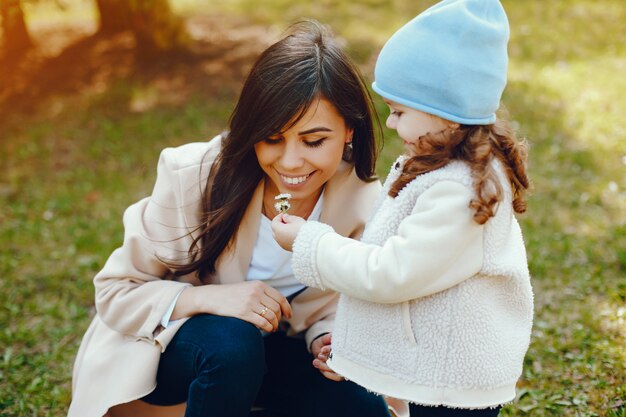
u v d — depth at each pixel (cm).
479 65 175
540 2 911
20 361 308
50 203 473
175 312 216
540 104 608
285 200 200
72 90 664
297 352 238
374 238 188
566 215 429
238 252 225
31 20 852
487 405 187
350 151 226
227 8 911
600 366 282
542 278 359
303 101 189
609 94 621
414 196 182
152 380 212
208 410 202
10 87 672
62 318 346
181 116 604
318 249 186
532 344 302
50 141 571
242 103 197
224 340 203
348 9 890
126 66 703
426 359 185
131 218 231
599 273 360
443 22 176
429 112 179
